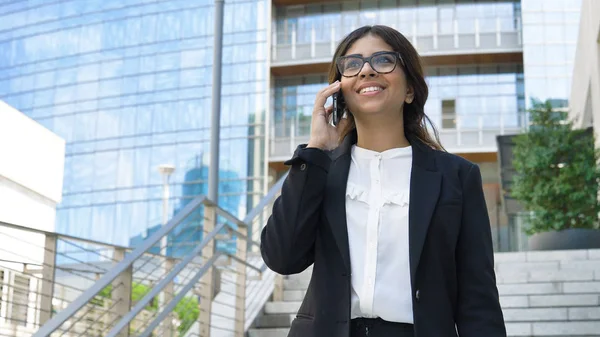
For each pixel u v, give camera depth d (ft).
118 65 128.47
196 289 20.75
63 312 11.80
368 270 6.34
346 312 6.18
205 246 19.79
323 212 6.55
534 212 35.70
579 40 52.80
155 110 123.75
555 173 35.63
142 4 128.98
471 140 97.86
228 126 112.06
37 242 41.75
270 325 23.02
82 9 135.13
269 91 110.42
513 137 39.52
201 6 124.06
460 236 6.52
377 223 6.45
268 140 109.60
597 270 25.45
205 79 121.39
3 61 138.41
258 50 113.39
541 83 98.12
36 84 134.92
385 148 6.91
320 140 6.82
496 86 99.76
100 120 127.85
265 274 26.00
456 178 6.59
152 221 119.65
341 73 6.90
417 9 102.78
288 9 110.32
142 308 14.37
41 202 45.16
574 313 22.39
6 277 24.03
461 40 100.48
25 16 138.51
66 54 133.49
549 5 100.22
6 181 41.16
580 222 34.45
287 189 6.55
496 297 6.52
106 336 12.89
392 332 6.25
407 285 6.31
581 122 54.08
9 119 41.45
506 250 42.70
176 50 124.47
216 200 32.42
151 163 121.60
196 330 21.50
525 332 21.56
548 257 29.68
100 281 13.42
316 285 6.42
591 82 46.98
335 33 106.93
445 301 6.29
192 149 120.06
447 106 99.71
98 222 122.62
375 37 7.04
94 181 124.67
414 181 6.53
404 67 6.98
